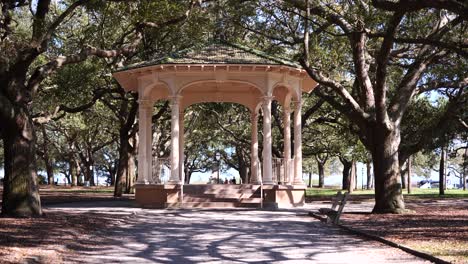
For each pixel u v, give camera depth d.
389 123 21.42
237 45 27.56
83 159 69.75
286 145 27.52
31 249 11.16
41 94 34.44
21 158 17.95
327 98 26.78
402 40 18.53
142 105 26.80
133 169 42.09
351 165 54.91
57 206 25.38
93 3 18.70
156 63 25.36
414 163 77.38
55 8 31.64
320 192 52.22
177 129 25.59
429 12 23.02
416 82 22.83
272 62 25.55
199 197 25.44
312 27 25.28
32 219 16.94
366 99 22.69
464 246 11.73
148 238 14.20
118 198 33.91
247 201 25.08
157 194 25.48
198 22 26.11
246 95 30.55
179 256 11.40
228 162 73.06
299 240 13.91
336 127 40.59
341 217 19.78
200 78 25.70
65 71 30.36
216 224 17.70
